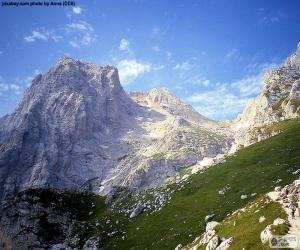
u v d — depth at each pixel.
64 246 149.38
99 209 180.75
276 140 186.25
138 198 168.62
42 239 159.25
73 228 157.50
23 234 162.75
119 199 178.25
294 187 62.16
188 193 150.25
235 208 114.38
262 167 147.50
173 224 126.25
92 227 155.12
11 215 169.75
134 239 129.00
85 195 198.12
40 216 168.50
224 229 66.50
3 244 164.38
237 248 52.53
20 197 177.62
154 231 127.44
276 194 64.44
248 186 129.00
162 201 152.62
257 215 60.78
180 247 94.94
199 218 121.00
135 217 149.88
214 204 127.62
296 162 136.38
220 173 160.25
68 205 182.62
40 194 182.38
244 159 170.38
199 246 70.06
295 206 54.78
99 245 137.50
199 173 174.00
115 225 148.75
